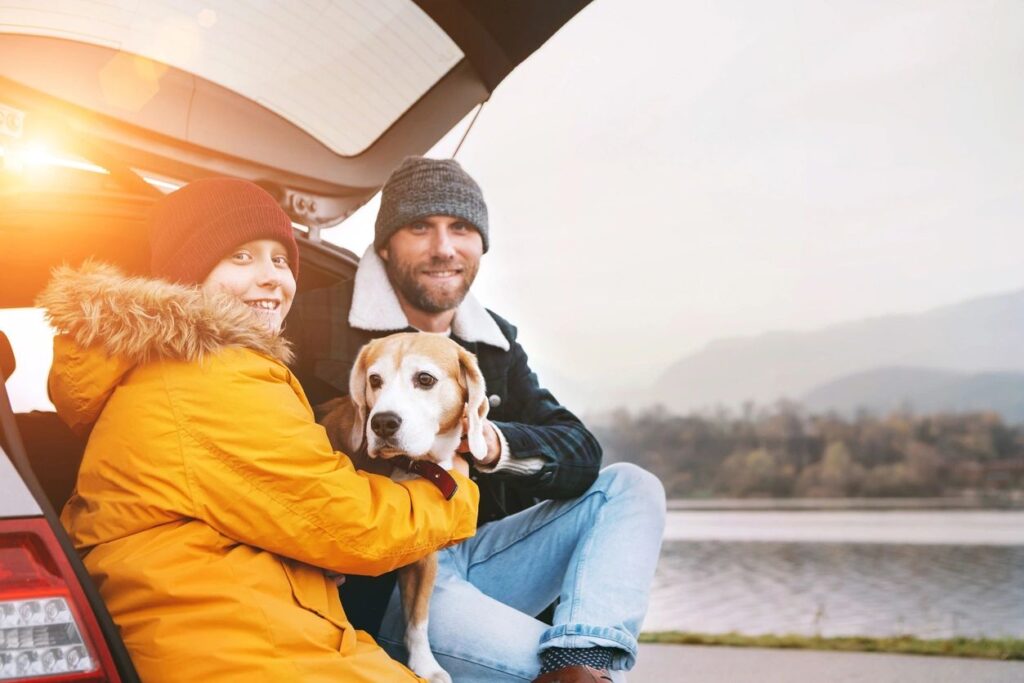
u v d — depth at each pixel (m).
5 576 1.23
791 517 12.23
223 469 1.51
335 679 1.48
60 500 2.19
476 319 2.45
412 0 2.51
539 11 2.56
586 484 2.18
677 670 4.45
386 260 2.47
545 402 2.49
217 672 1.41
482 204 2.44
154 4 2.40
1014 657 4.60
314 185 2.82
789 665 4.52
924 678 4.16
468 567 2.28
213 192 1.81
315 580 1.60
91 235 2.38
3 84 2.33
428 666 1.90
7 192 2.33
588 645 1.87
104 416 1.57
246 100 2.72
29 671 1.21
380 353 1.94
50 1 2.31
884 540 9.05
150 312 1.54
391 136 2.85
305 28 2.55
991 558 7.69
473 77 2.77
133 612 1.45
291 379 1.68
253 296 1.84
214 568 1.47
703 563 8.06
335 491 1.54
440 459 1.94
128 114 2.50
